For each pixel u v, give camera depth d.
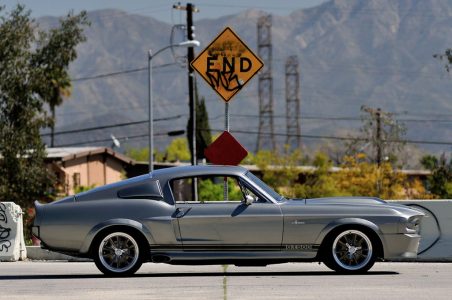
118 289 24.77
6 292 24.48
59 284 26.33
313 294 23.20
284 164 145.25
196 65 39.12
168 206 28.52
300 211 28.33
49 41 84.50
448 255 35.31
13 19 83.06
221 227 28.34
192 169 29.02
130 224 28.34
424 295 22.97
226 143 38.25
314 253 28.33
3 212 36.25
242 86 38.94
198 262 28.45
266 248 28.33
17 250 36.09
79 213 28.53
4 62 81.94
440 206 35.50
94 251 28.55
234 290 24.17
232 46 39.06
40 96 83.69
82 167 125.19
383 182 132.50
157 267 32.97
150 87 103.31
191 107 93.06
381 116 139.12
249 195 28.39
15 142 81.19
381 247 28.42
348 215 28.27
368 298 22.39
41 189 83.69
